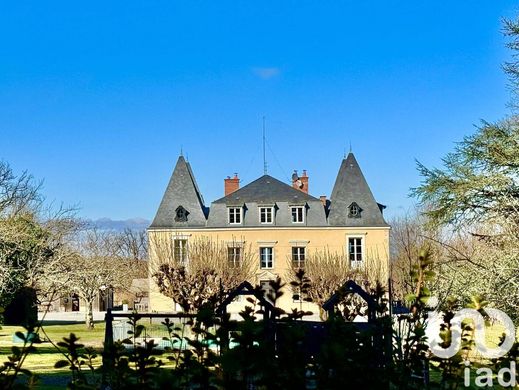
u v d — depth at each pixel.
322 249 53.53
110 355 5.14
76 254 44.88
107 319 14.21
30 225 38.50
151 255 52.66
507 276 18.03
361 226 53.72
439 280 18.02
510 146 23.47
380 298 7.00
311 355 4.50
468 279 18.03
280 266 53.25
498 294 17.77
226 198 54.94
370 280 42.53
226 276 44.41
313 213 54.16
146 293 66.19
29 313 5.54
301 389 4.06
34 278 34.44
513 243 19.41
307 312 4.48
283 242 53.53
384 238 53.62
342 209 54.34
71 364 5.39
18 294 35.75
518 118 23.97
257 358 3.95
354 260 53.34
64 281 36.75
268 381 4.02
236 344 4.63
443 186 24.30
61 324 51.75
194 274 42.00
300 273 5.59
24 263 35.91
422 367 5.14
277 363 4.03
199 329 4.98
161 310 50.88
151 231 53.34
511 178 22.45
